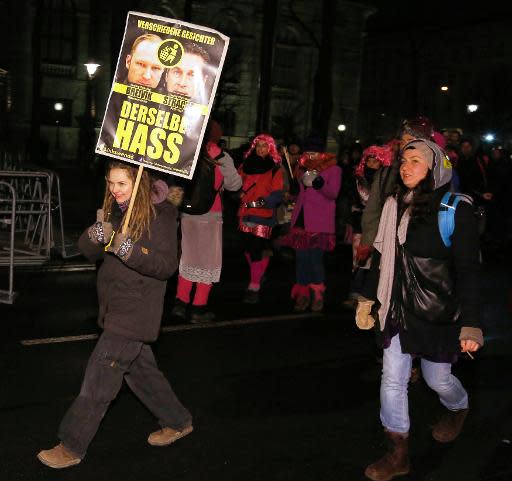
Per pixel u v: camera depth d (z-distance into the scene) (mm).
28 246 9734
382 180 5473
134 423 4613
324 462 4211
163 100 3709
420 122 5090
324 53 23078
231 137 56031
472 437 4711
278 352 6383
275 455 4270
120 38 15656
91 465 3994
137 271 3650
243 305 8086
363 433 4672
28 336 6363
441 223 3652
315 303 7867
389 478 3955
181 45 3688
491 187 14547
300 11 59156
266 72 24812
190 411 4871
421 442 4598
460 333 3668
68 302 7645
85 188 25391
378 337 3844
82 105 50219
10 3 46969
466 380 5938
